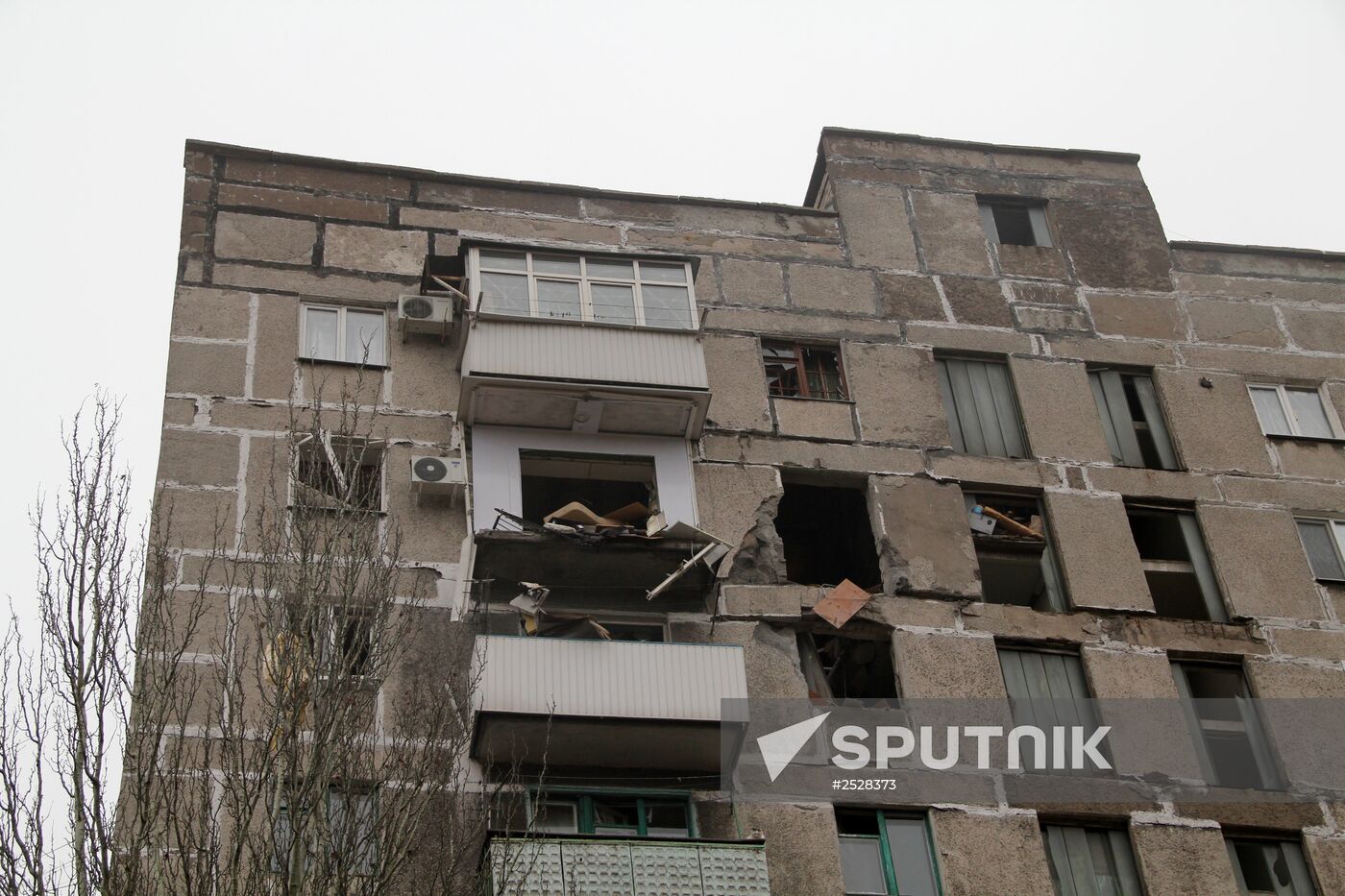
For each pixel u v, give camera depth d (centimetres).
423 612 2156
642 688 2016
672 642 2170
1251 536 2523
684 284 2488
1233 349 2788
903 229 2823
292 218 2572
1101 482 2534
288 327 2434
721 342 2586
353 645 1786
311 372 2388
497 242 2456
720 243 2731
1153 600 2428
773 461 2448
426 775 1852
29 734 1587
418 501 2278
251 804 1602
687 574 2214
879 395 2572
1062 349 2711
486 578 2181
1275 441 2667
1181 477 2578
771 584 2309
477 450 2328
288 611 1764
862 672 2342
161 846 1641
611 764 2050
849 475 2466
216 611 2077
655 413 2381
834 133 2952
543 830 1988
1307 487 2608
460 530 2266
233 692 1833
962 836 2086
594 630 2139
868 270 2744
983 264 2805
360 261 2548
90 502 1769
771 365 2602
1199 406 2689
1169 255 2905
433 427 2364
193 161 2602
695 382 2372
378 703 2033
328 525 1956
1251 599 2436
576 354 2355
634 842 1830
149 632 1720
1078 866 2103
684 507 2338
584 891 1786
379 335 2466
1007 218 2930
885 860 2061
